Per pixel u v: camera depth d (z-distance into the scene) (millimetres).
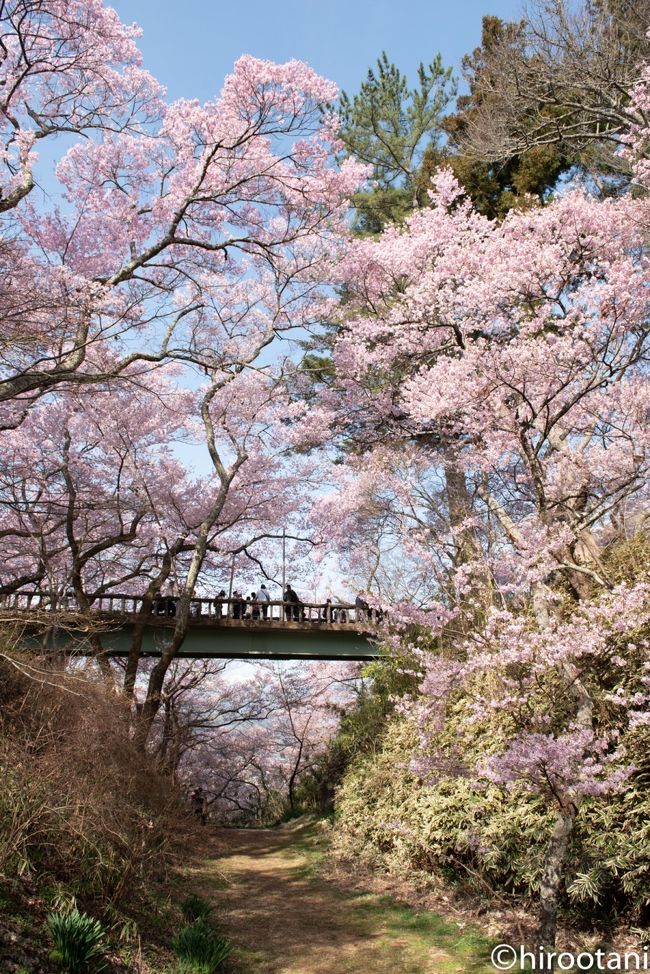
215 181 13234
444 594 11859
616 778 6379
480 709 7504
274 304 17438
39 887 6074
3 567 16438
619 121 12922
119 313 11461
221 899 9711
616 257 10461
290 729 26641
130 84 11984
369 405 16500
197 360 11750
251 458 18109
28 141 10055
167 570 16125
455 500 13336
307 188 13484
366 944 7781
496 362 8430
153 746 14766
